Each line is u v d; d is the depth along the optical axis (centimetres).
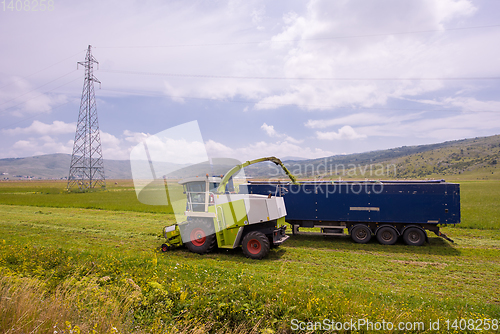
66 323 343
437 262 1007
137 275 655
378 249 1208
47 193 5012
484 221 1792
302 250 1164
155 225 1700
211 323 442
